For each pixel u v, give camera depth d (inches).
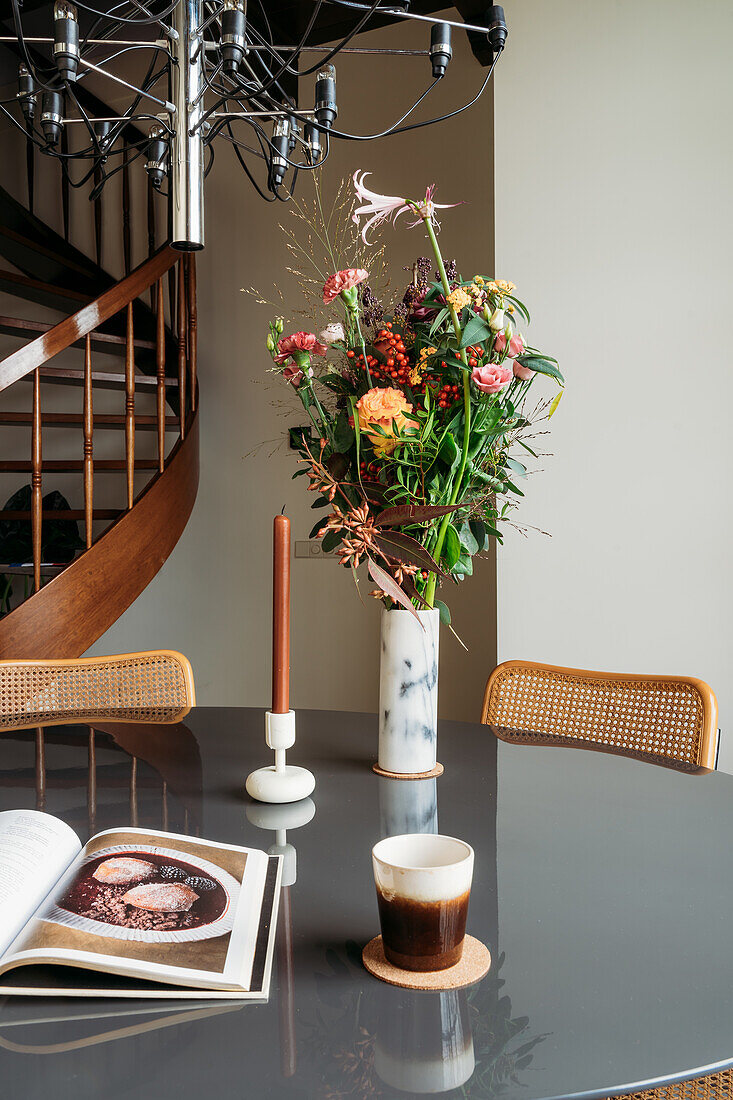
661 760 53.0
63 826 36.4
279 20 141.7
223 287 164.2
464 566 49.0
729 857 37.1
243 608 163.5
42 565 128.6
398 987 26.5
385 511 44.4
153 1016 24.9
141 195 175.2
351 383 49.2
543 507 98.0
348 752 53.8
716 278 91.8
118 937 27.5
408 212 144.4
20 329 151.2
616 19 95.7
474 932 30.2
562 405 97.3
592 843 38.7
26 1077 22.0
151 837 36.3
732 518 91.3
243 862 34.8
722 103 91.6
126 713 64.8
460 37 140.6
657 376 93.8
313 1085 21.6
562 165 97.4
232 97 48.7
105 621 120.4
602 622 95.9
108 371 175.2
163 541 131.9
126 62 165.9
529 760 52.6
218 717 63.3
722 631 91.7
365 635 153.6
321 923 30.7
